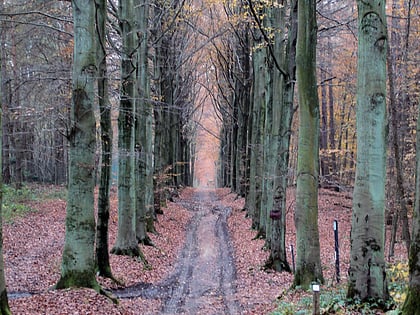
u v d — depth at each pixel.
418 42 16.92
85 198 9.12
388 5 17.84
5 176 28.39
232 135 40.25
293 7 13.23
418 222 4.91
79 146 9.04
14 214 19.25
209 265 15.01
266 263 14.00
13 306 7.64
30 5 17.05
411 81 16.94
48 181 37.72
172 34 23.45
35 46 22.72
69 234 9.11
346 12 19.03
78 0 8.95
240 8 20.05
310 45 10.08
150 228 19.61
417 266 4.90
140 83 17.59
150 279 12.52
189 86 35.97
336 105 35.12
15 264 12.27
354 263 7.14
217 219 26.81
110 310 8.23
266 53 16.81
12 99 21.41
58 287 9.02
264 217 19.22
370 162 6.99
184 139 49.38
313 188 10.38
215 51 31.30
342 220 24.59
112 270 12.33
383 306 6.75
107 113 10.96
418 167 4.91
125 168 14.35
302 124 10.33
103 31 10.70
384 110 7.00
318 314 6.21
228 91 36.03
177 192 38.81
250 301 10.30
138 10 16.81
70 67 15.70
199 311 9.60
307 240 10.36
